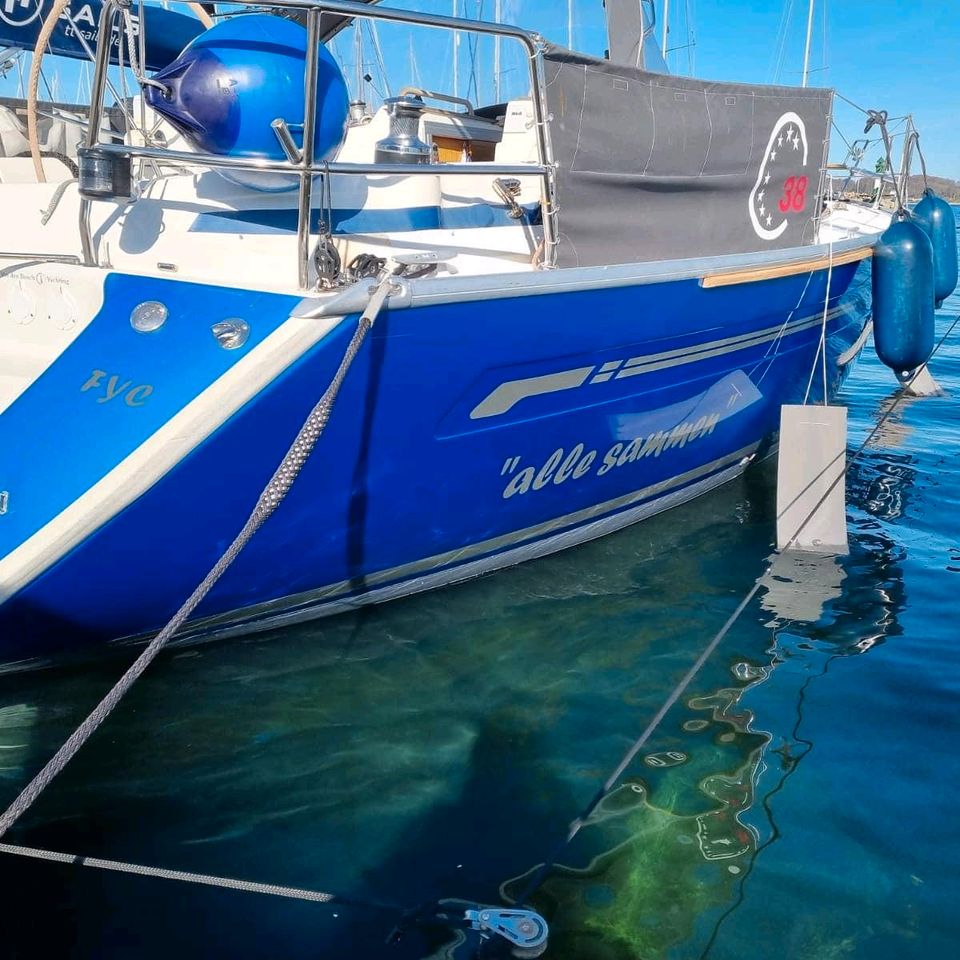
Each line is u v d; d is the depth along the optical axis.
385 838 2.15
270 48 2.44
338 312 2.27
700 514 4.34
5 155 3.97
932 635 3.23
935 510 4.55
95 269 2.55
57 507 2.26
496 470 3.04
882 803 2.32
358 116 4.46
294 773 2.37
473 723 2.62
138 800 2.24
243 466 2.37
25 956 1.78
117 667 2.76
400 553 3.00
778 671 2.97
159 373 2.30
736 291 3.56
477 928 1.84
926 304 4.55
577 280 2.79
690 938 1.89
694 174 3.33
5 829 1.54
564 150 2.86
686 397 3.71
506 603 3.34
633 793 2.34
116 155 2.38
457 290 2.48
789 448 4.04
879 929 1.92
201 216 2.76
